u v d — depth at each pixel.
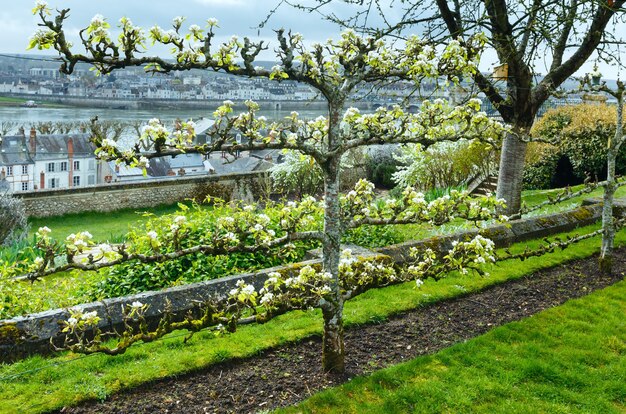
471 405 4.61
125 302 5.84
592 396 4.79
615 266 8.30
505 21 9.58
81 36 3.69
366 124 5.04
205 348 5.44
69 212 21.09
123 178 41.53
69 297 6.89
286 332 5.80
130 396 4.73
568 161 18.20
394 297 6.82
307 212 5.20
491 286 7.44
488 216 5.50
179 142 4.22
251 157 43.41
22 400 4.59
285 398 4.71
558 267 8.28
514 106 10.91
